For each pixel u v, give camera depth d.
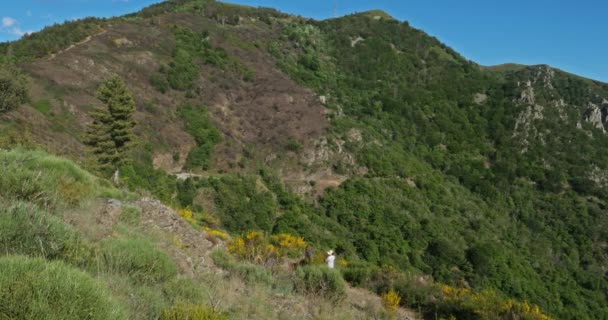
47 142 23.27
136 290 4.62
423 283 10.74
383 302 9.36
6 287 2.78
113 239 5.97
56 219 5.17
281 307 6.58
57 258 4.38
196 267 7.29
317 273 8.64
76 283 3.04
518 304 9.53
